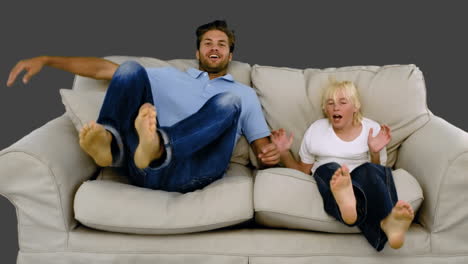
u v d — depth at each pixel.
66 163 2.67
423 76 3.23
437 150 2.71
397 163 3.12
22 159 2.57
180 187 2.78
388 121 3.12
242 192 2.61
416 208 2.63
